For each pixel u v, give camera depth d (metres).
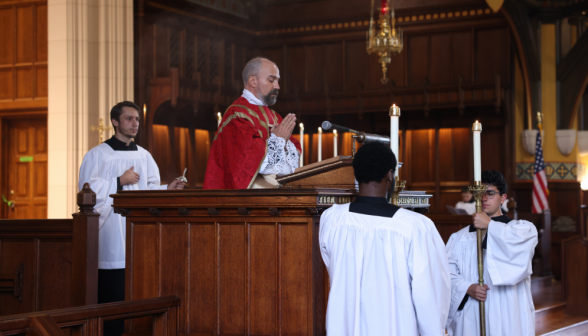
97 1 9.57
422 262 2.45
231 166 3.68
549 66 11.30
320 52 12.60
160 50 10.78
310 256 2.91
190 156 11.59
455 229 8.14
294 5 12.68
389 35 9.79
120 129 4.75
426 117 11.77
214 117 11.52
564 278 7.70
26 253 4.51
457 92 11.29
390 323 2.42
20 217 10.16
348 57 12.41
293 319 2.93
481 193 3.36
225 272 3.11
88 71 9.42
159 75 10.77
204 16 11.60
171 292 3.24
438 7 11.66
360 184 2.65
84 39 9.39
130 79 9.70
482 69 11.51
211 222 3.15
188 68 11.42
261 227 3.04
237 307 3.07
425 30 11.89
